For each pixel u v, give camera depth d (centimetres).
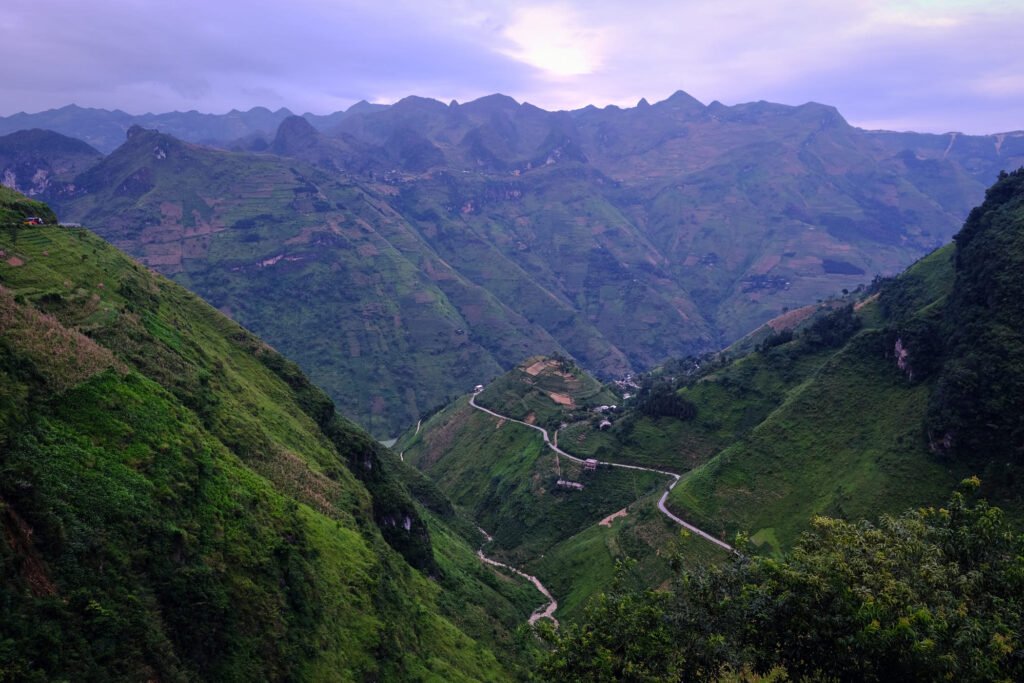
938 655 3011
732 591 4100
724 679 3991
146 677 3500
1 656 2914
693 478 13262
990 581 3653
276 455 7525
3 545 3247
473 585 10638
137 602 3722
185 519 4572
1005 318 10744
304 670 4609
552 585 12769
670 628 3916
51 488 3819
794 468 12319
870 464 11381
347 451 10156
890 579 3547
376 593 6369
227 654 4144
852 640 3219
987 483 9956
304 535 5900
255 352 11112
